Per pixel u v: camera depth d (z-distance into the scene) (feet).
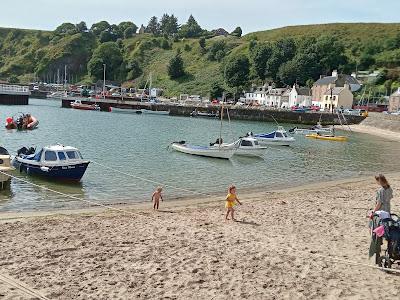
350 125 360.28
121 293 34.47
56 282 36.01
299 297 34.99
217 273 39.32
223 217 61.82
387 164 150.71
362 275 39.99
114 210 67.26
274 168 131.54
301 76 549.54
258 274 39.47
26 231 50.65
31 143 160.35
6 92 373.61
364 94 498.69
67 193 83.05
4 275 37.01
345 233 54.85
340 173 125.49
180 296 34.42
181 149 154.10
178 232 52.47
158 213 64.28
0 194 79.71
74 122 268.41
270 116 391.04
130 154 142.92
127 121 306.14
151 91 556.92
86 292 34.37
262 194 85.61
